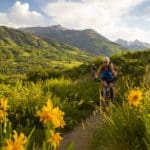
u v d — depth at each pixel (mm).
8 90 12469
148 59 22891
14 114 9875
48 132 3602
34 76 23250
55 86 16125
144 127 6070
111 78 11344
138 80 13781
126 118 6562
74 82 18391
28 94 11953
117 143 6312
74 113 10758
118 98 11094
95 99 12797
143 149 5957
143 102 6664
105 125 7105
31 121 9383
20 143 2697
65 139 8672
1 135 4191
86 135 8500
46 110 3598
